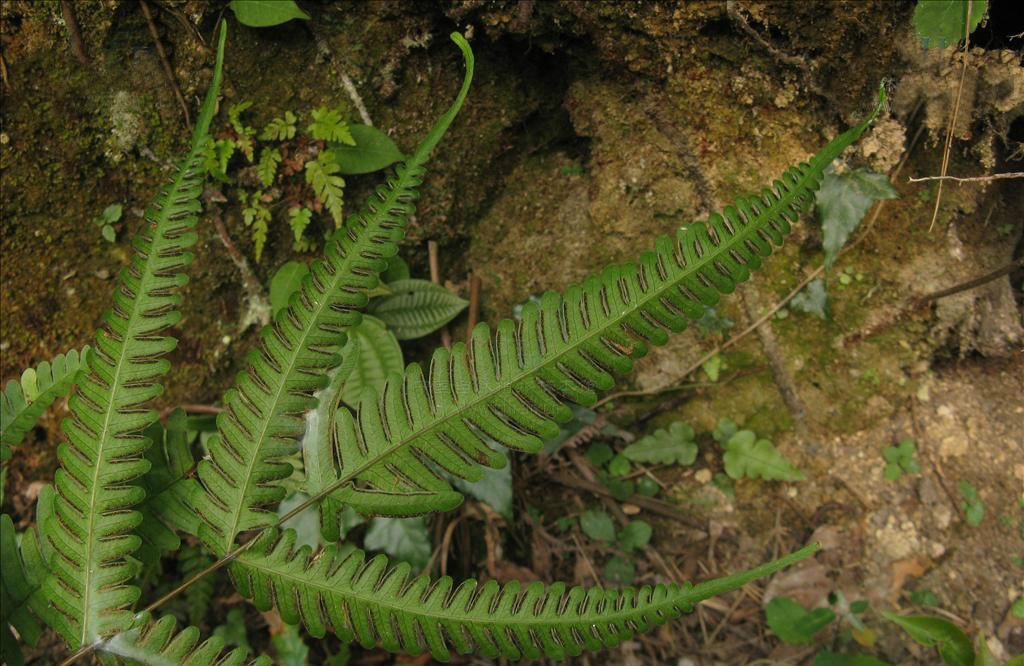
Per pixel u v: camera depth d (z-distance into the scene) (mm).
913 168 504
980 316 514
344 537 516
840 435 545
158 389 385
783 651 523
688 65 515
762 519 548
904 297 525
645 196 547
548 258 573
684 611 374
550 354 379
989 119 479
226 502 387
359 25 522
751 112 516
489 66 542
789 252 534
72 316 543
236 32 515
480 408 383
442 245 573
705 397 559
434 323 552
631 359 377
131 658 379
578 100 549
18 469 546
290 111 530
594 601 379
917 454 535
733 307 546
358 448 389
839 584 528
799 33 491
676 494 559
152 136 523
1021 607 501
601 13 511
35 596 403
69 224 532
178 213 390
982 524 517
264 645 533
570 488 564
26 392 436
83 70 510
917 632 469
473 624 380
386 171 540
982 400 526
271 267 551
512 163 572
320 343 387
